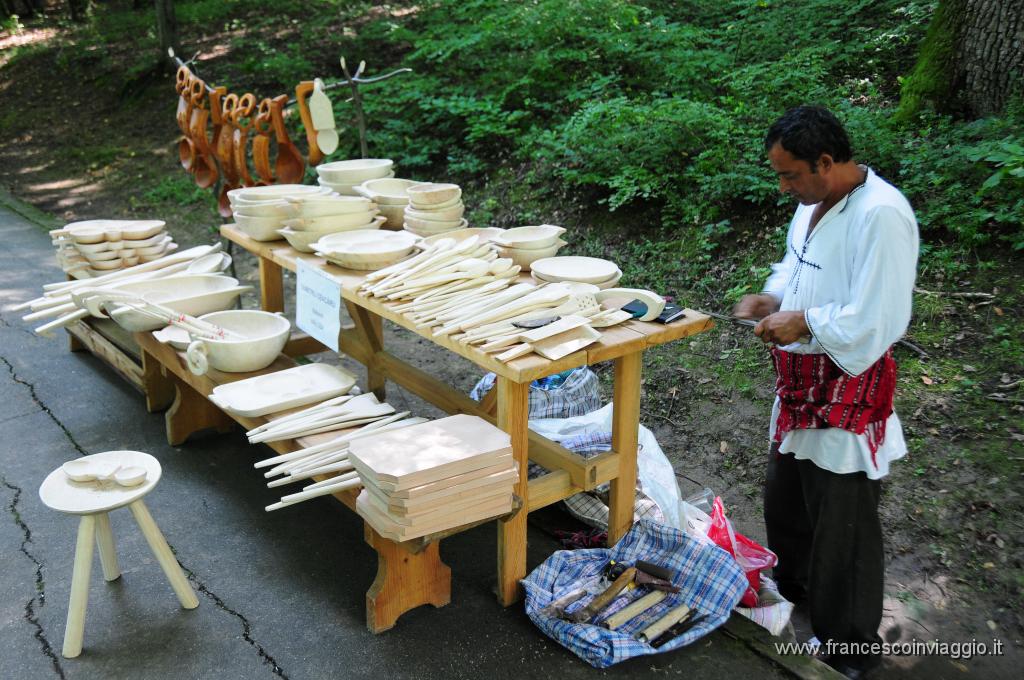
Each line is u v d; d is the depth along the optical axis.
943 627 3.17
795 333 2.53
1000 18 5.58
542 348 2.53
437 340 2.71
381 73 9.69
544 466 3.01
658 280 5.57
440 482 2.36
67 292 4.21
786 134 2.41
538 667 2.60
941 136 5.56
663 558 2.90
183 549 3.22
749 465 4.07
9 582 3.01
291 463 2.84
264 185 4.46
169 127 10.77
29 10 15.95
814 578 2.77
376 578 2.76
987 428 3.95
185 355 3.55
